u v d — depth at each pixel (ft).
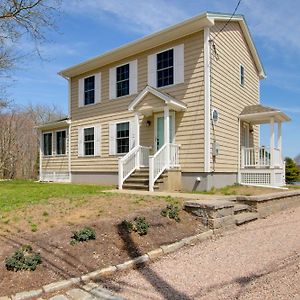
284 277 12.54
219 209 21.07
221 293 11.50
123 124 46.34
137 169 39.68
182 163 38.47
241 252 16.42
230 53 42.91
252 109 45.11
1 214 19.77
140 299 11.25
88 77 52.42
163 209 21.21
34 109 122.83
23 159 108.58
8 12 27.02
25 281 12.19
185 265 14.87
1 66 38.14
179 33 39.06
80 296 11.59
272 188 38.27
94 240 15.96
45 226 17.35
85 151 52.37
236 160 43.47
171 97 37.88
